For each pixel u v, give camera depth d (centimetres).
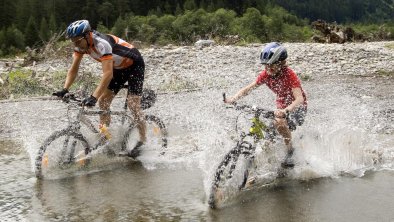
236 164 514
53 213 473
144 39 4734
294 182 556
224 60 1861
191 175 595
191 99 1159
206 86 1373
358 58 1884
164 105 1095
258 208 477
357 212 461
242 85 1381
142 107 670
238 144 509
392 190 521
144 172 613
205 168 612
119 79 655
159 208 483
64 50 2053
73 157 609
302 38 6738
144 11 10275
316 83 1406
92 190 543
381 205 477
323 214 457
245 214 462
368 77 1509
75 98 604
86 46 601
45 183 571
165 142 693
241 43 2653
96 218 459
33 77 1478
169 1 10481
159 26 6725
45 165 591
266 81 554
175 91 1296
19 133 847
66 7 9812
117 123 659
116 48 630
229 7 10525
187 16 6669
